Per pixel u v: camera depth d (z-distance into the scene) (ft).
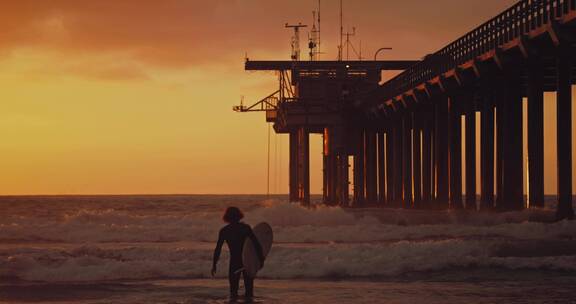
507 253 142.51
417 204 369.71
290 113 536.83
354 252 136.87
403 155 390.63
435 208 331.16
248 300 98.02
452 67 290.97
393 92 387.34
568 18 198.08
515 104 266.77
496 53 240.53
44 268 128.36
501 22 243.60
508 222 232.32
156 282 117.50
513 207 264.11
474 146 306.76
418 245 142.82
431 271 125.90
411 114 379.76
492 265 130.11
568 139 223.10
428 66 322.75
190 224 234.79
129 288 110.52
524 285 111.04
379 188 483.51
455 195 310.65
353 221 251.80
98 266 128.36
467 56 275.39
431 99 331.77
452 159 310.86
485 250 141.69
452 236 193.47
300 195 548.72
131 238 193.77
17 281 119.85
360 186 520.83
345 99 522.88
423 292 104.68
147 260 139.95
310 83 551.18
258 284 114.21
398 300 97.96
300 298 99.55
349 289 108.17
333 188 597.52
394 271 125.59
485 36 257.75
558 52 223.51
